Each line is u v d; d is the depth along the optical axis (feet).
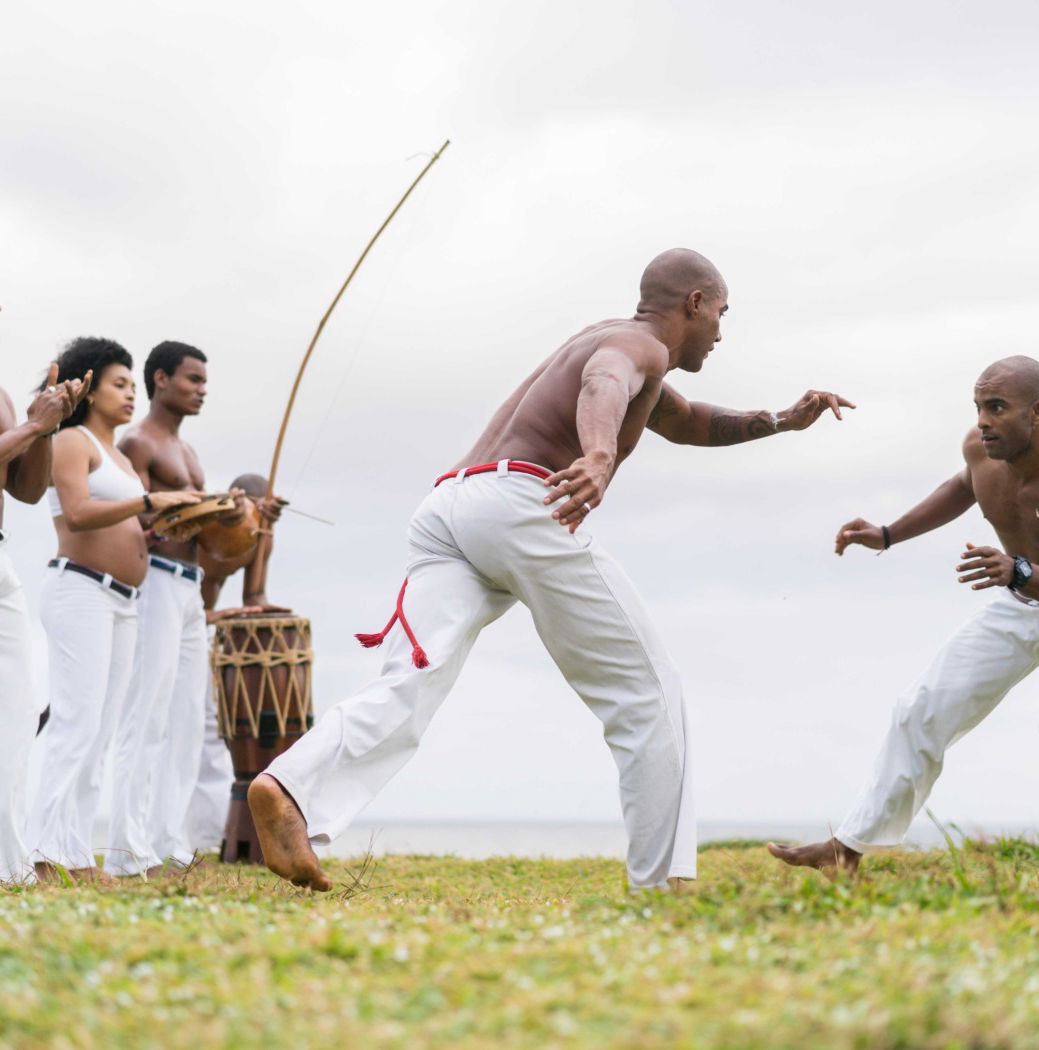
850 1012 7.61
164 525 21.61
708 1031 7.30
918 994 7.98
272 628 27.48
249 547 27.12
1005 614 17.13
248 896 13.58
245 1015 7.80
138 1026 7.72
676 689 15.70
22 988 8.39
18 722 18.07
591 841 74.13
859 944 9.55
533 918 10.92
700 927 10.43
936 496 18.85
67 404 17.81
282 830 13.97
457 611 15.30
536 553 15.05
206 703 29.48
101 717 20.89
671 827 15.58
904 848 21.17
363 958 9.14
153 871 23.47
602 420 14.25
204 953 9.24
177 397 24.31
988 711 17.47
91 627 20.67
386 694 14.71
